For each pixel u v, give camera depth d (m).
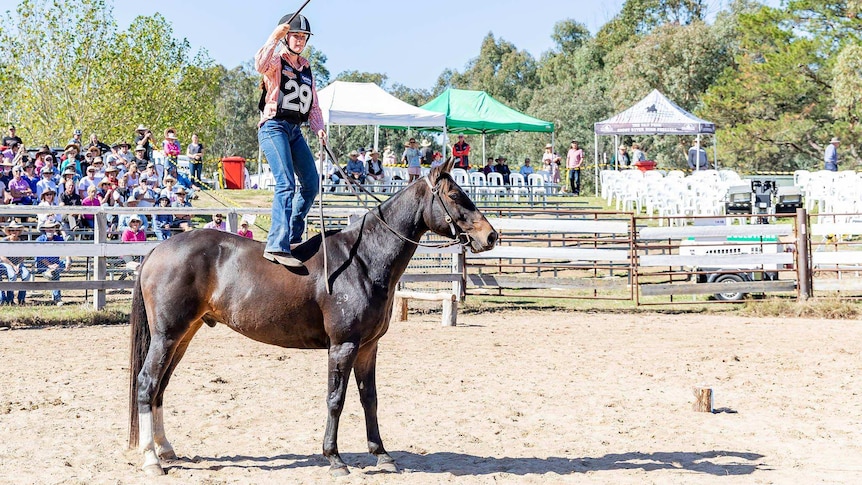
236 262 6.06
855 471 6.19
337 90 27.61
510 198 29.94
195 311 6.08
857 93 36.22
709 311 16.44
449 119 29.53
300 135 6.48
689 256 16.62
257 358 10.70
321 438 7.05
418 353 11.21
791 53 39.50
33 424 7.38
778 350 11.70
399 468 6.18
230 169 32.03
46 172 18.09
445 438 7.09
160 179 22.73
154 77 39.12
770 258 16.61
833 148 29.33
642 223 25.16
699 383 9.46
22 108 34.72
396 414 7.88
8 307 14.26
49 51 35.25
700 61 54.03
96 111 35.78
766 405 8.41
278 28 6.05
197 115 42.00
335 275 5.93
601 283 16.80
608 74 64.75
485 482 5.88
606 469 6.24
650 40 56.19
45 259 14.72
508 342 12.26
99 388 8.87
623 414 7.98
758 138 40.62
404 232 6.08
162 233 15.95
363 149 28.52
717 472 6.16
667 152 54.91
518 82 87.44
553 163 33.09
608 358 11.00
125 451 6.56
